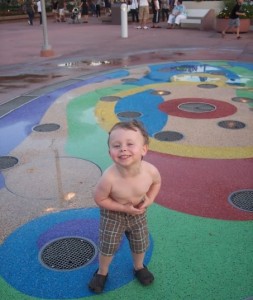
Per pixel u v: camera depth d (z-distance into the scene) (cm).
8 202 417
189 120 674
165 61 1270
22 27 2692
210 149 549
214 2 2272
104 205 252
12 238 356
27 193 435
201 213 391
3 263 322
